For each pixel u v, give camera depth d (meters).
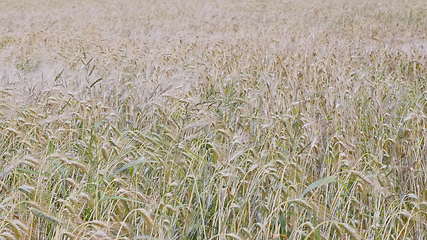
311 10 25.16
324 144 5.28
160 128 5.47
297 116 5.74
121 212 3.39
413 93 7.08
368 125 5.75
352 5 27.89
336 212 3.55
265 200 3.79
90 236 2.92
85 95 7.14
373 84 7.30
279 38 14.27
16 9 29.28
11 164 3.88
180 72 8.76
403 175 4.53
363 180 3.43
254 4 30.14
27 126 5.12
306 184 4.12
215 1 32.75
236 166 3.93
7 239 2.72
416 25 18.14
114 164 4.10
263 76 8.06
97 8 29.58
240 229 3.15
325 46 11.73
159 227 3.01
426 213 3.23
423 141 5.07
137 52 10.80
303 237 3.23
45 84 8.33
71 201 3.32
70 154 4.33
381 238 3.24
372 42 13.52
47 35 15.11
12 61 11.10
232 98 6.78
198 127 5.19
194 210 3.63
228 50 10.83
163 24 20.95
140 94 7.16
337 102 6.36
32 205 3.05
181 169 4.00
